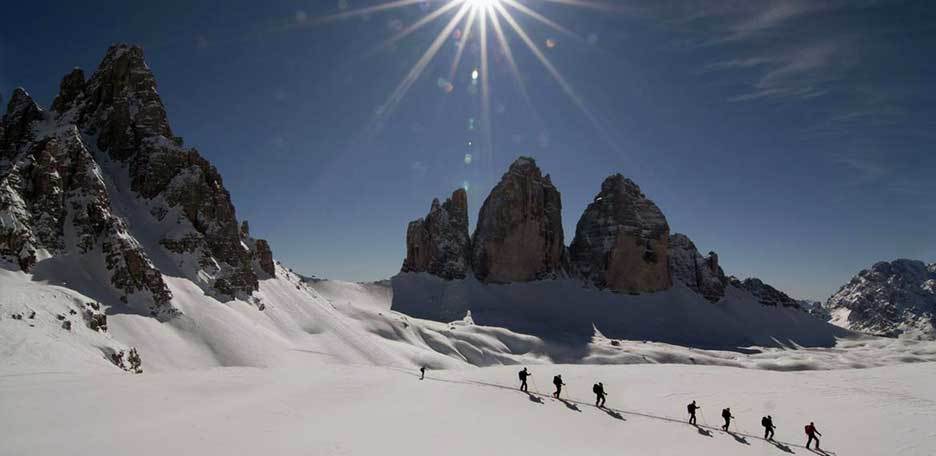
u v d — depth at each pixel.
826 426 35.16
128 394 28.72
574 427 30.72
